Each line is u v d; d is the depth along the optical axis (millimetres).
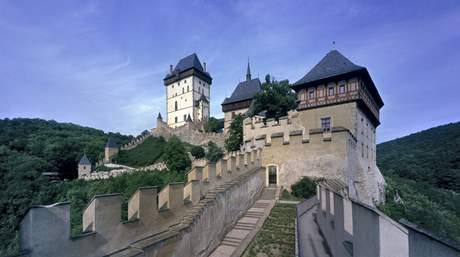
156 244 9742
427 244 3836
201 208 13008
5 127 92500
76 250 7395
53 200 47906
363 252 5527
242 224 16578
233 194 16766
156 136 70875
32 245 6285
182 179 37625
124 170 54219
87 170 65625
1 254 30000
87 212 8219
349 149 21359
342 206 7465
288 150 22938
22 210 41594
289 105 36281
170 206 11648
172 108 85750
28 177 49938
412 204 35438
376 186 34312
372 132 36688
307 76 30953
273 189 22391
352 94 26828
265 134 30812
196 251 12258
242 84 61375
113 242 8625
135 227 9594
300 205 13320
